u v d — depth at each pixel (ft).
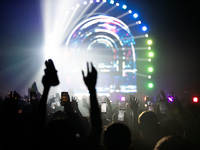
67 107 12.01
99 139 7.78
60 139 6.47
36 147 6.59
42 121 7.73
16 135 10.40
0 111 10.94
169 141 8.87
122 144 7.09
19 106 19.88
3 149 10.23
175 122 11.98
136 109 13.96
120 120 15.47
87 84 7.64
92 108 7.73
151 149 12.10
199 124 13.42
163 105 16.33
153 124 12.15
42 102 7.57
